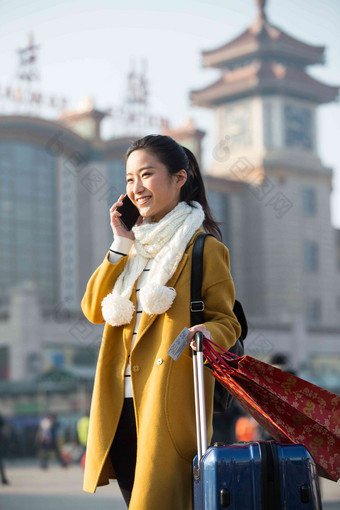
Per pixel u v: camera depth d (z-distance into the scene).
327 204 108.44
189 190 3.71
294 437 3.17
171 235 3.47
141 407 3.31
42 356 67.69
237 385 3.19
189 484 3.26
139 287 3.50
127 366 3.43
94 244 88.94
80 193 89.25
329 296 105.75
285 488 2.93
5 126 85.25
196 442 3.31
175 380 3.29
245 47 113.25
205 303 3.45
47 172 90.69
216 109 114.69
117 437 3.43
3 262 87.00
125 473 3.45
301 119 111.31
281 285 101.38
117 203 3.65
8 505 12.12
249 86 110.00
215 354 3.20
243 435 11.61
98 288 3.56
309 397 3.12
